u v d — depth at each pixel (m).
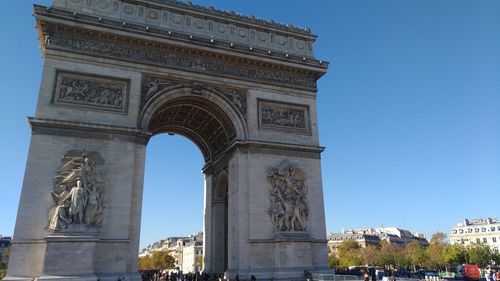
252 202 61.59
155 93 61.47
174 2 66.56
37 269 47.69
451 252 189.75
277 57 69.19
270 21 73.06
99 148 55.06
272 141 65.88
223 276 65.56
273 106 68.56
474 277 94.19
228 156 68.88
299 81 71.62
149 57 62.25
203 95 64.38
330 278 57.25
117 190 54.31
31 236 48.62
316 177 67.00
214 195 76.69
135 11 63.94
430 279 75.88
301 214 63.34
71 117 55.19
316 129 69.88
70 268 47.88
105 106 57.53
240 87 67.06
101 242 51.38
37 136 52.47
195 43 64.12
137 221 54.88
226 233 75.12
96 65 58.62
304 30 75.38
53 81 55.50
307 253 60.84
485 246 193.88
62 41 57.53
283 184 64.19
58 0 59.62
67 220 49.84
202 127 75.62
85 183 52.53
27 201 49.62
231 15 70.25
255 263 58.81
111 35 59.81
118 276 50.59
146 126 59.44
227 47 66.00
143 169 57.34
